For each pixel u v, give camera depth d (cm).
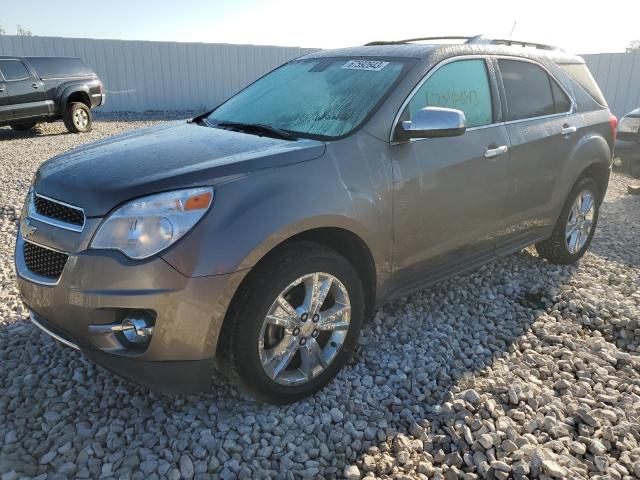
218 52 1970
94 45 1817
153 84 1923
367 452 248
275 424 262
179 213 229
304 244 264
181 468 232
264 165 255
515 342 346
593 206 483
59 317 244
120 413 265
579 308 394
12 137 1239
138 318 232
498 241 389
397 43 397
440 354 328
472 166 341
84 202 239
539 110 410
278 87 366
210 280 229
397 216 301
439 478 232
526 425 261
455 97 344
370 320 362
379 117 300
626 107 1430
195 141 294
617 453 250
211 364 244
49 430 254
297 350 274
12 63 1177
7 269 450
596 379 307
